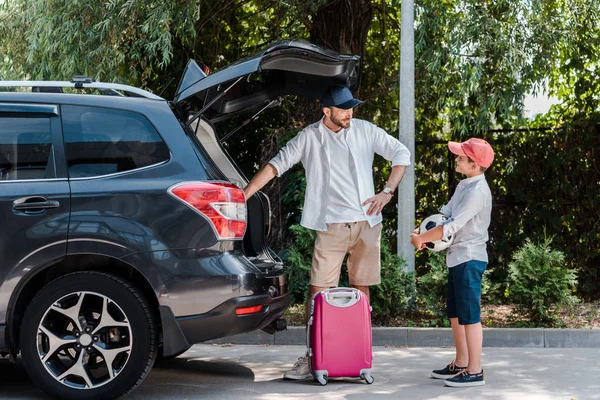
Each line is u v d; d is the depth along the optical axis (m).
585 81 11.30
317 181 6.50
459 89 10.24
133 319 5.45
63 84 5.77
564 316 9.41
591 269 11.02
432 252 9.13
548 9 10.37
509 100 10.34
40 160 5.55
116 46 9.79
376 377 6.60
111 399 5.48
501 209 11.42
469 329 6.21
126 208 5.43
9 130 5.60
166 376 6.66
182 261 5.40
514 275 8.86
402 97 9.46
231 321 5.43
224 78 5.75
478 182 6.27
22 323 5.50
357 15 11.19
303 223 6.51
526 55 10.00
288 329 8.31
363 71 12.64
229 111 6.70
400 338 8.25
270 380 6.50
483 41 9.84
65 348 5.52
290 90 6.72
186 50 12.09
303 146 6.50
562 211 11.18
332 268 6.52
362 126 6.59
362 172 6.51
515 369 6.89
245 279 5.46
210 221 5.44
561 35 10.12
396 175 6.52
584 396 5.82
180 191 5.45
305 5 10.80
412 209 9.38
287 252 9.60
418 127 11.67
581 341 8.13
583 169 11.09
